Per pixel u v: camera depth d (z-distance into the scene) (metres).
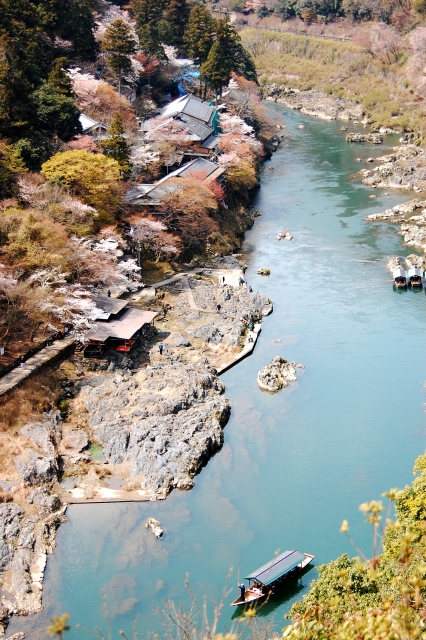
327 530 44.84
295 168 119.75
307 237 91.56
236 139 106.12
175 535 44.41
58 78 91.44
